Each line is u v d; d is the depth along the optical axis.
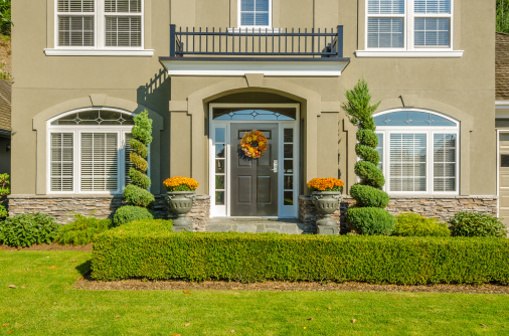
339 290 5.48
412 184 9.18
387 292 5.42
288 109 9.45
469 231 7.79
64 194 9.09
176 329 4.19
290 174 9.46
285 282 5.73
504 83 9.84
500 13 22.17
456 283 5.69
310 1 9.18
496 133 9.45
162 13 9.24
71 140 9.20
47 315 4.53
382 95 9.19
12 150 9.10
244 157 9.47
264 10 9.25
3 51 19.50
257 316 4.54
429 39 9.27
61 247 7.73
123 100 9.15
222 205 9.47
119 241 5.67
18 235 7.69
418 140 9.18
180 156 8.26
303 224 8.25
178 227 7.41
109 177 9.20
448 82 9.17
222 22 9.18
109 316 4.51
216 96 8.54
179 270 5.68
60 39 9.23
